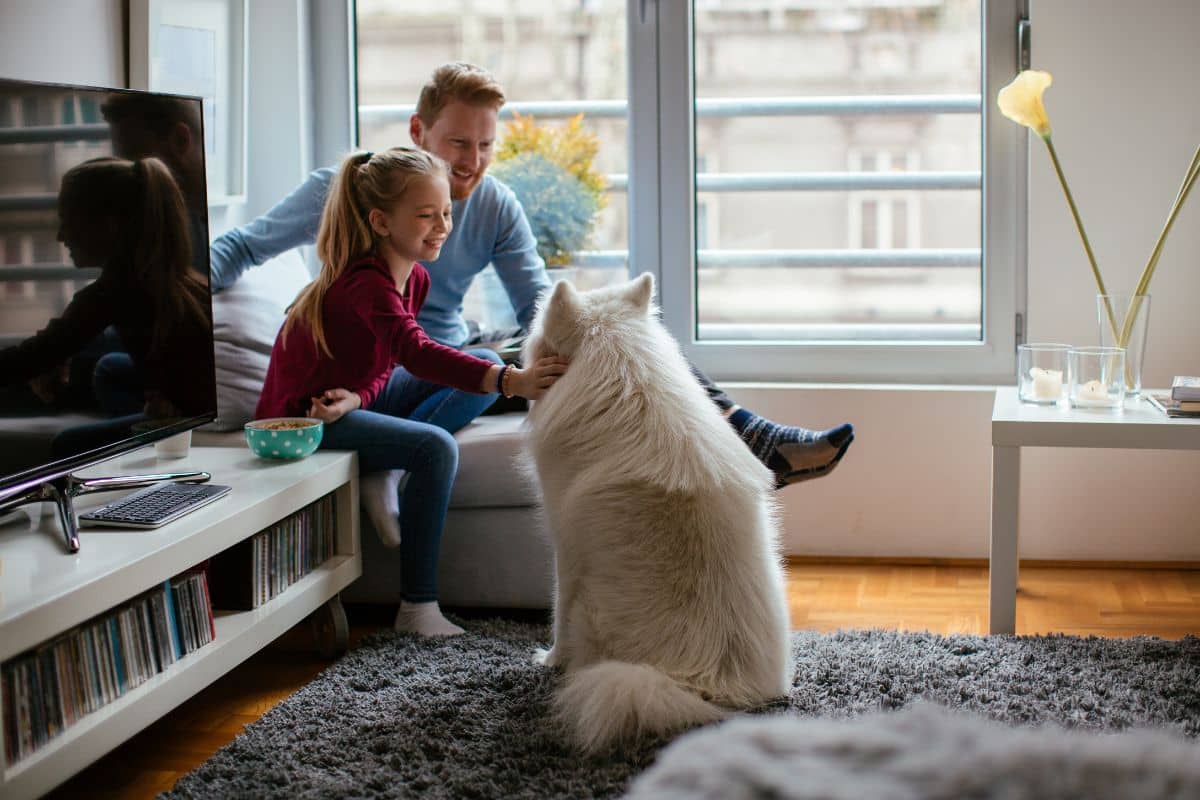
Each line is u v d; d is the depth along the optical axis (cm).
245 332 270
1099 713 192
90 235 188
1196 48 277
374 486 244
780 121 310
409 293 251
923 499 300
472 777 173
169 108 208
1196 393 230
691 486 184
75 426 186
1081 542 296
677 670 182
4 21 229
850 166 309
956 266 307
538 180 319
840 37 304
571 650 197
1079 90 283
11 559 167
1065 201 287
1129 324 245
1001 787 84
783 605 195
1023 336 301
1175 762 86
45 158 177
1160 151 282
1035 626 252
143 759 192
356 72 324
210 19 290
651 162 312
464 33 318
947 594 276
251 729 193
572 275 322
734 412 257
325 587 227
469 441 252
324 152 324
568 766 175
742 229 316
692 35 309
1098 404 239
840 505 304
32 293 175
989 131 295
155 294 206
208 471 222
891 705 196
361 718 196
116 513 186
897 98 304
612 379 191
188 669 181
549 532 205
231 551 206
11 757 146
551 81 317
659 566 184
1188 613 258
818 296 315
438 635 237
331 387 242
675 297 317
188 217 215
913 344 307
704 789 89
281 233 271
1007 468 233
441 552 256
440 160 238
